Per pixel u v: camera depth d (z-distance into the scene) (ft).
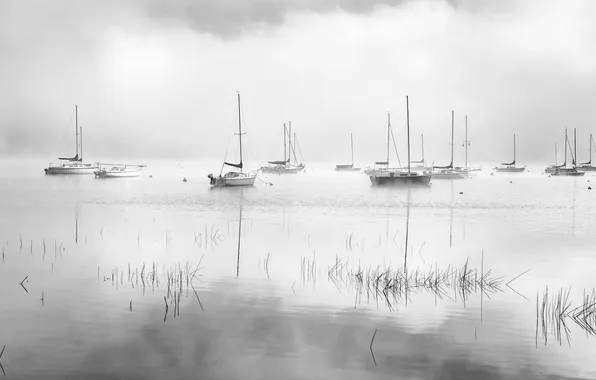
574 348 50.57
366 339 52.85
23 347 50.31
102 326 56.03
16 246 106.32
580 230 137.59
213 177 327.06
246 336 53.47
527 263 91.25
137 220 156.35
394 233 130.21
